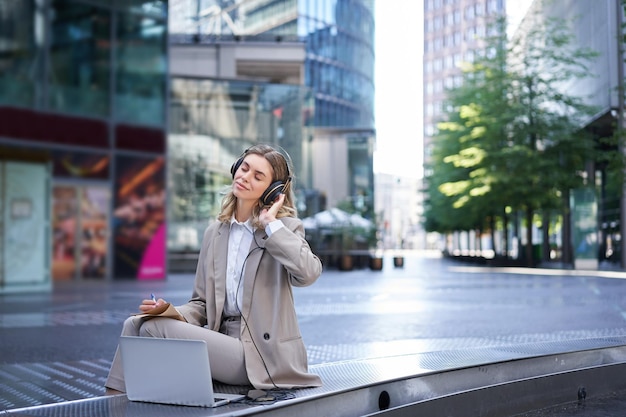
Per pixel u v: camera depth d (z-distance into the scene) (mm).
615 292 16781
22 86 20047
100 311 12656
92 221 21844
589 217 33281
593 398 4816
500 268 37188
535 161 34156
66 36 20984
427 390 3826
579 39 34938
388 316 11484
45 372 6410
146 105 22891
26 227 19984
